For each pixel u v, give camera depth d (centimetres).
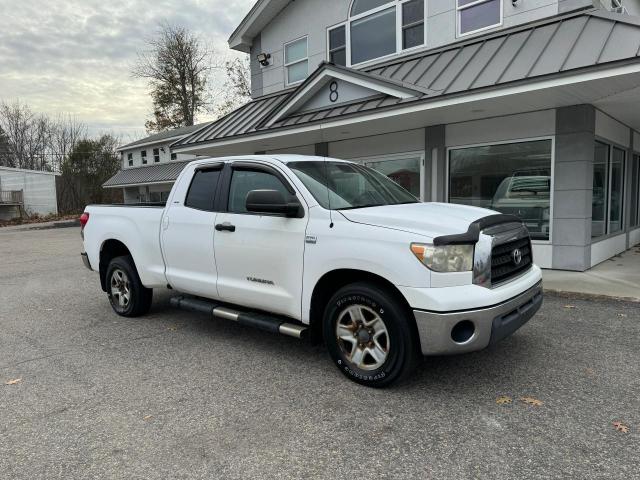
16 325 576
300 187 401
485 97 702
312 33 1220
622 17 684
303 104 1045
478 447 279
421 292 323
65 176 4409
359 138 1071
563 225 787
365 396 350
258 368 410
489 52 796
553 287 657
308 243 383
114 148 4566
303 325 407
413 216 359
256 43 1384
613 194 956
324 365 414
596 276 732
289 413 327
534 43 742
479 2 891
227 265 447
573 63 631
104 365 427
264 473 260
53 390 375
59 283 870
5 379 400
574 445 279
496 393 349
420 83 816
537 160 818
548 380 369
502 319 340
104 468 268
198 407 340
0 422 324
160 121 4150
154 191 3278
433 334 321
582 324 507
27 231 2631
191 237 479
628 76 589
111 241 592
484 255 336
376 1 1071
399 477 254
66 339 509
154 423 318
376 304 348
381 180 492
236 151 1305
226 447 287
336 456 274
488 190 882
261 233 415
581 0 766
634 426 298
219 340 491
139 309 578
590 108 758
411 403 337
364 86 898
